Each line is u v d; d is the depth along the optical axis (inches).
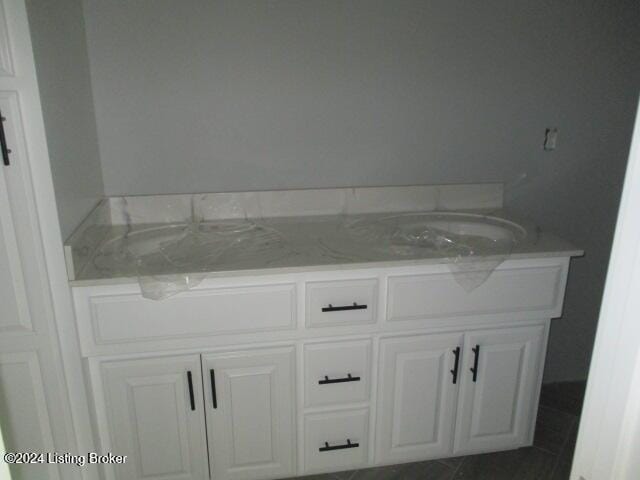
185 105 74.1
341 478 74.2
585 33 80.3
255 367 65.6
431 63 78.4
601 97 83.7
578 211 89.0
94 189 70.0
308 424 69.9
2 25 48.3
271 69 74.8
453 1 76.2
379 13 75.2
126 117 73.0
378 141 80.7
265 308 63.1
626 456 22.5
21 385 60.1
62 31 58.9
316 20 74.0
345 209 82.0
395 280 65.1
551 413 89.0
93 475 64.6
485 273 66.2
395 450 73.7
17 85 50.0
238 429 68.0
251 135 77.0
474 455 79.1
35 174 53.2
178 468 68.1
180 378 64.2
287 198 79.7
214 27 71.9
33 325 57.9
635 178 20.7
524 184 86.4
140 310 60.3
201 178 77.6
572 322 94.7
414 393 71.3
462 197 84.8
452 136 82.4
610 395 22.9
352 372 68.5
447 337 69.5
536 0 77.9
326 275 63.2
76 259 58.6
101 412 64.0
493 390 73.6
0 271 55.4
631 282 21.2
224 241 70.8
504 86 81.2
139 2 69.2
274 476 71.5
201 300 61.2
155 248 69.7
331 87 77.1
